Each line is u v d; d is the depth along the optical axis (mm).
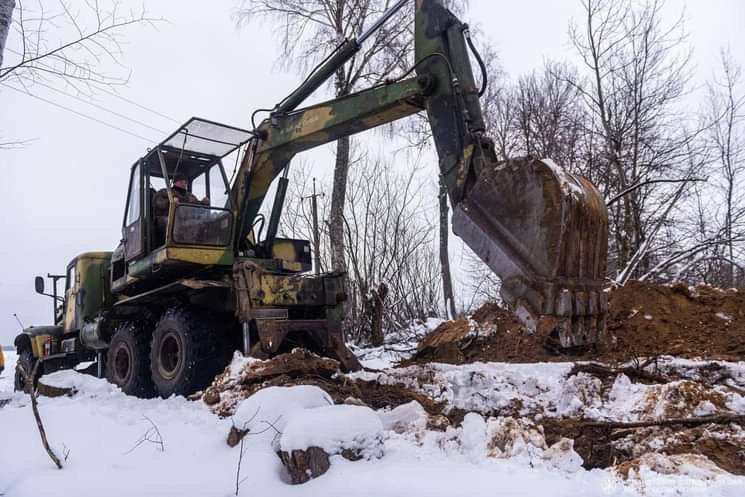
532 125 14102
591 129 12898
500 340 6297
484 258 4422
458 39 5023
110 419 4617
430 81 5066
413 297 12531
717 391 3689
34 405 3529
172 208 6469
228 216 6824
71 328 9617
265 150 6656
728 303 5547
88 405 5156
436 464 3066
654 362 4547
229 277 6723
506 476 2789
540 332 4000
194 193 7523
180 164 7488
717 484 2432
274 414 3646
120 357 7738
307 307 6699
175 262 6496
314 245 12711
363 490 2764
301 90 6363
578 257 4168
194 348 6152
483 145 4758
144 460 3574
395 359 8031
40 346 10047
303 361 5418
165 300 7062
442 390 4840
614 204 11586
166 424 4430
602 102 12398
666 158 11711
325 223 13109
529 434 3225
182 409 5047
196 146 7004
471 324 6652
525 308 4105
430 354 6633
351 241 11922
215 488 3037
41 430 3498
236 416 3725
